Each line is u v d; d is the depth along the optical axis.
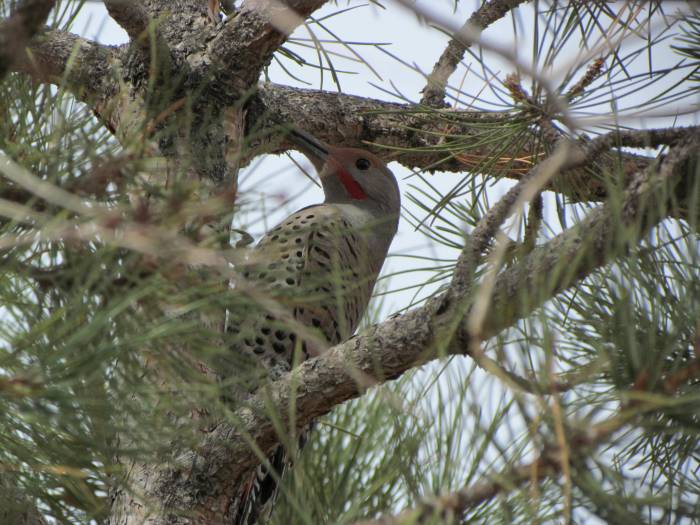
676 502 3.89
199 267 3.96
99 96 6.03
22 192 3.77
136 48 5.77
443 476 4.68
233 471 5.61
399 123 8.27
